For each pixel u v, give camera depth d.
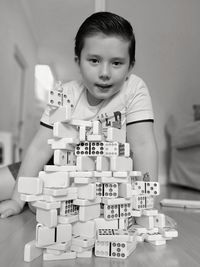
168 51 2.34
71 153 0.64
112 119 0.95
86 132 0.64
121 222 0.64
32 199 0.58
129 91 0.96
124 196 0.64
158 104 2.40
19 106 3.42
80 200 0.59
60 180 0.59
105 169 0.64
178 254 0.60
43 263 0.55
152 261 0.56
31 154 0.97
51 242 0.56
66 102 0.66
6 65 2.90
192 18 2.35
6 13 2.86
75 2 2.31
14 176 1.11
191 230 0.82
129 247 0.60
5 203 0.98
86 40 0.77
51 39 2.61
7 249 0.62
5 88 2.89
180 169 2.27
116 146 0.63
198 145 2.07
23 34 2.99
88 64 0.77
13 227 0.80
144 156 0.92
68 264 0.54
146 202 0.69
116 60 0.76
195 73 2.40
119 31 0.76
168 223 0.85
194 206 1.25
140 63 2.33
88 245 0.57
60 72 2.58
